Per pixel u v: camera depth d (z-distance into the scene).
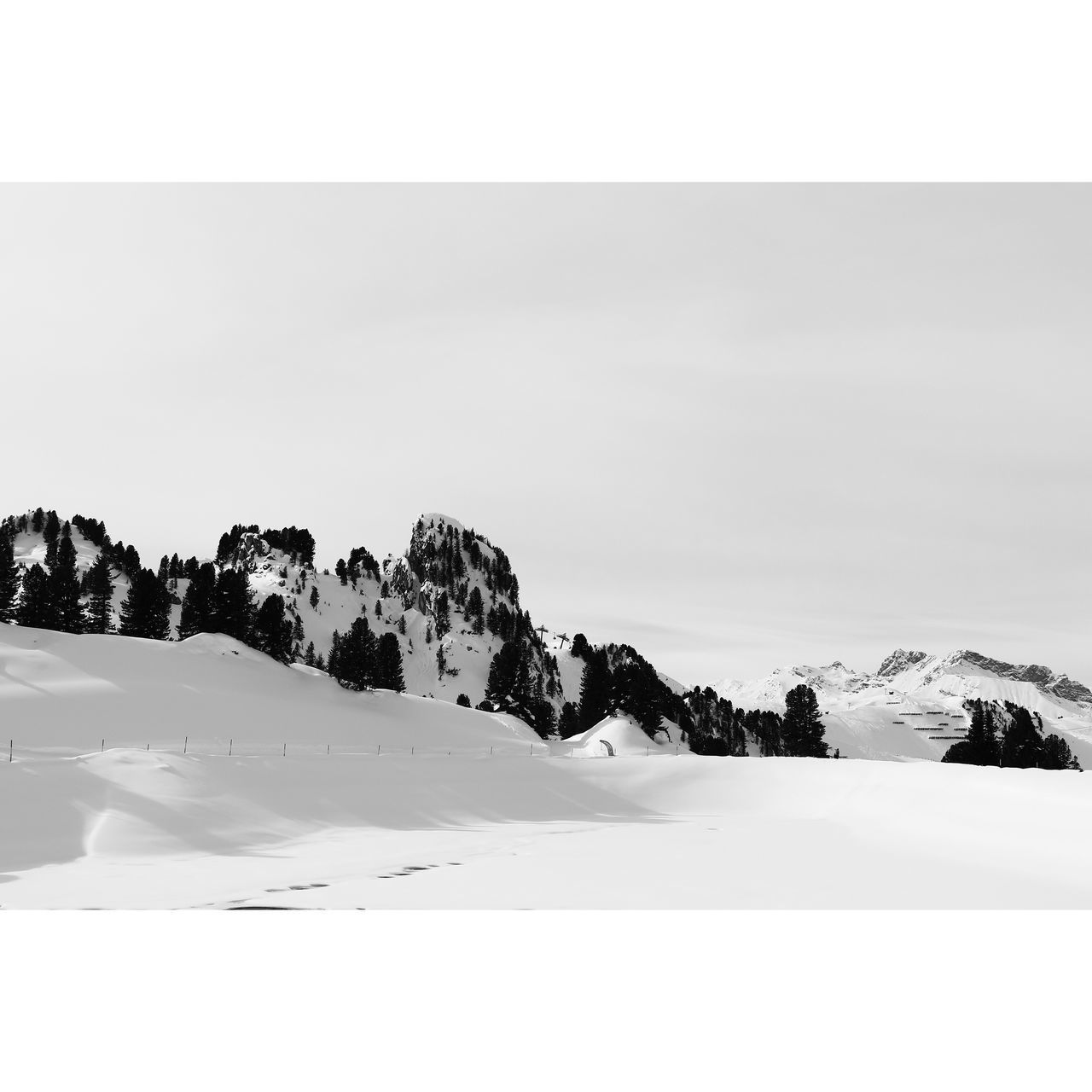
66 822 57.00
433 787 89.31
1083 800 78.50
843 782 100.81
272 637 162.50
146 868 50.66
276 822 68.06
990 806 81.94
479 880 48.88
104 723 106.44
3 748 88.12
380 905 40.47
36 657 125.50
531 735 162.75
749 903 44.59
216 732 113.12
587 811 93.94
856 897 47.50
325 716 134.00
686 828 81.94
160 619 175.75
